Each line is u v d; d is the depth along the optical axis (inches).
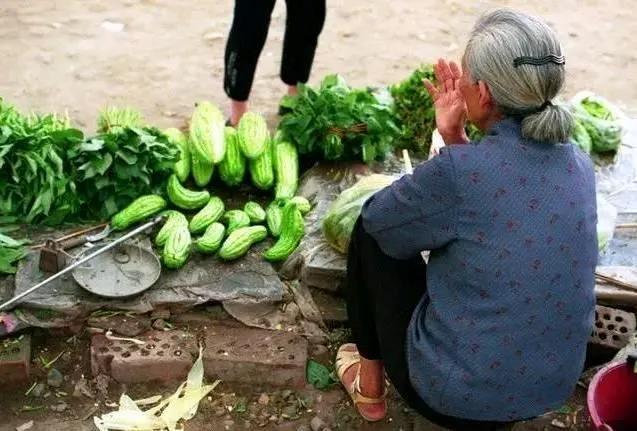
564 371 95.7
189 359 122.6
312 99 155.3
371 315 108.3
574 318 93.0
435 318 94.5
